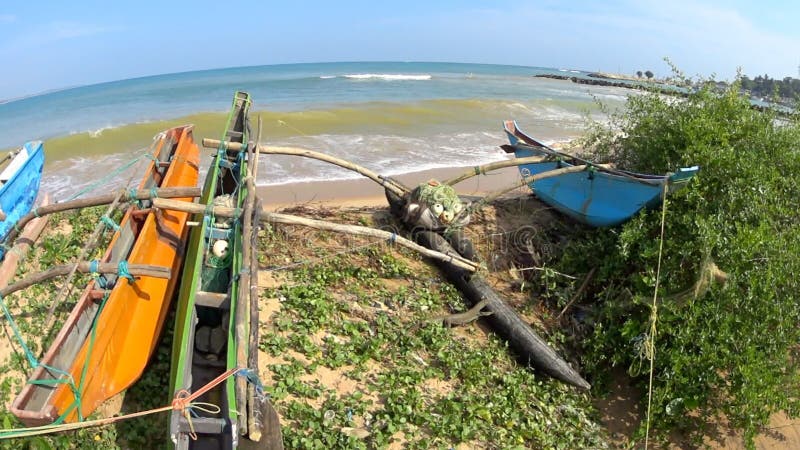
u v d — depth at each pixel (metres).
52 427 4.26
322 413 5.62
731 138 8.66
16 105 35.56
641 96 10.14
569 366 7.24
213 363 5.58
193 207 6.79
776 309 6.85
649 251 7.57
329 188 12.73
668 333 7.16
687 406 6.81
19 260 6.96
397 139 18.52
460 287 8.41
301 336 6.60
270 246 8.63
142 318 5.93
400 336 7.04
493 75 76.06
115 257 6.38
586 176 9.15
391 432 5.50
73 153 15.12
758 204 7.51
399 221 9.98
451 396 6.26
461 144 18.47
